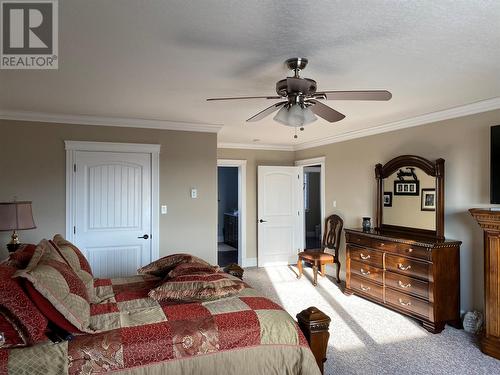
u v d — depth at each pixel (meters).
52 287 1.81
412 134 4.37
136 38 2.08
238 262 6.80
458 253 3.68
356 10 1.76
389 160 4.71
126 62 2.46
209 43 2.15
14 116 3.98
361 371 2.80
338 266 5.53
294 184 6.95
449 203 3.90
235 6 1.72
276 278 5.78
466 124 3.72
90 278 2.54
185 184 4.72
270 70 2.62
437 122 4.04
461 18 1.84
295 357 2.00
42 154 4.10
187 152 4.73
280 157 7.03
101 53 2.31
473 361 2.96
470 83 2.92
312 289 5.11
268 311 2.18
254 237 6.86
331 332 3.54
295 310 4.20
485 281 3.12
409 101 3.50
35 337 1.70
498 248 3.04
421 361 2.96
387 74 2.71
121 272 4.41
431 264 3.54
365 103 3.57
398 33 2.02
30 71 2.63
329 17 1.83
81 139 4.25
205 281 2.42
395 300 3.99
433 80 2.85
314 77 2.78
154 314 2.10
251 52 2.28
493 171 3.28
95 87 3.04
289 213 6.90
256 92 3.19
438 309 3.54
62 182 4.17
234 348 1.92
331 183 5.91
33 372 1.61
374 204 4.97
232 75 2.73
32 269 1.84
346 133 5.38
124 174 4.43
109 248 4.36
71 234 4.18
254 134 5.55
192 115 4.16
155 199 4.55
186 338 1.87
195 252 4.76
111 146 4.36
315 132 5.33
